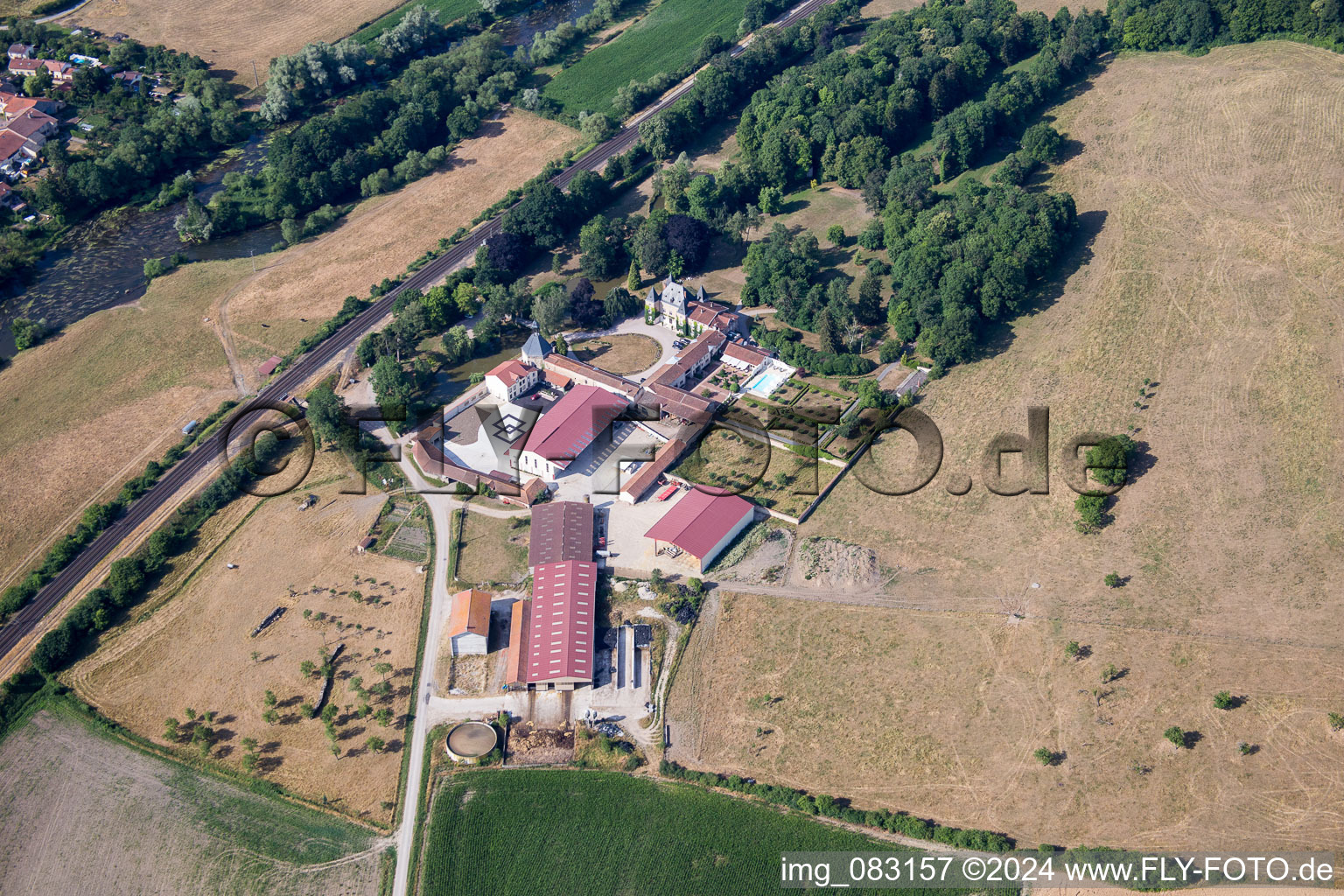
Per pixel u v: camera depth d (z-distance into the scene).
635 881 198.75
